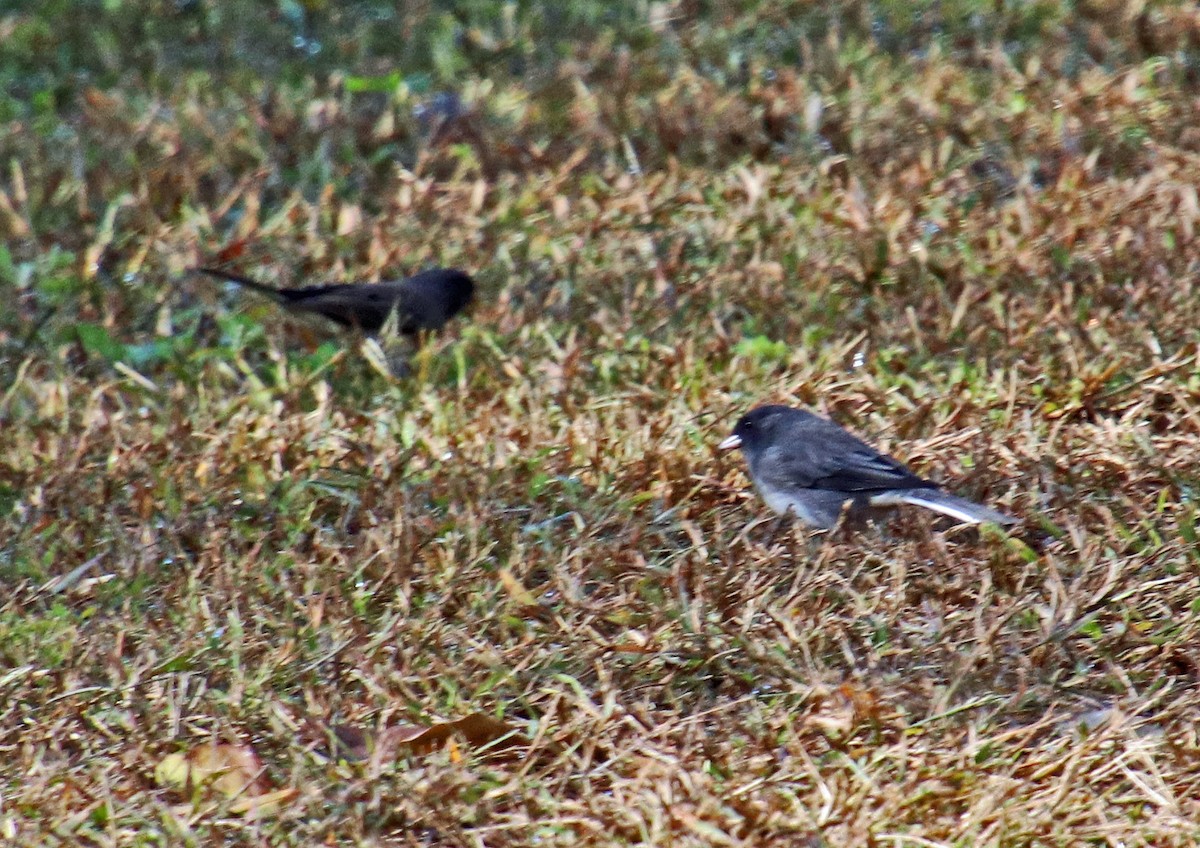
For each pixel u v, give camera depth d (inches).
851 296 491.8
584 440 407.2
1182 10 668.7
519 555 353.4
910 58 663.1
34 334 490.6
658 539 373.1
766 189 550.3
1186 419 404.5
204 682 317.1
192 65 709.3
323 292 487.8
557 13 732.7
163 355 476.1
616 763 293.7
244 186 581.6
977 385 424.2
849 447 372.2
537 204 564.4
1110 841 270.1
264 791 292.7
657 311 486.6
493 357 467.8
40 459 416.8
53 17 747.4
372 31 725.3
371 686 311.6
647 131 613.3
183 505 392.8
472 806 280.2
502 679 314.8
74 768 298.7
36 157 618.5
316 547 369.1
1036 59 640.4
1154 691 311.6
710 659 320.2
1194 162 550.9
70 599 359.6
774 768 291.6
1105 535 363.6
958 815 277.0
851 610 339.0
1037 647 318.3
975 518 352.5
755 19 702.5
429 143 614.5
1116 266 484.4
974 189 556.4
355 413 441.1
